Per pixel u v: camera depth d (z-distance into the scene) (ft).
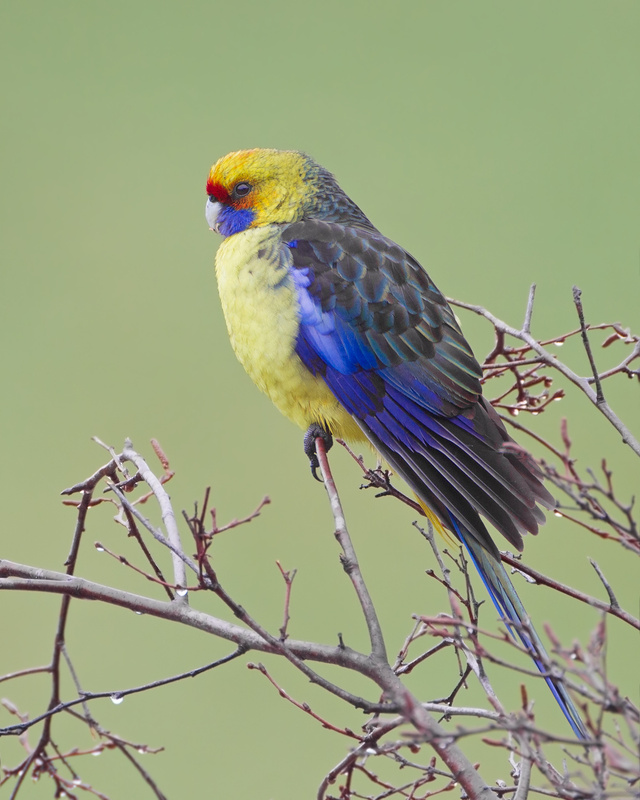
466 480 25.63
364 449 29.94
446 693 34.27
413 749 18.06
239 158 30.89
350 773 19.90
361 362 27.61
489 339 44.70
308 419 29.01
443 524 24.88
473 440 26.14
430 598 38.14
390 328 27.58
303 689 36.55
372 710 17.48
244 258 29.30
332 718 35.86
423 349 27.37
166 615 19.76
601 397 21.24
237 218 30.78
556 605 37.42
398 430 27.14
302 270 28.48
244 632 19.38
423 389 27.07
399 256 28.68
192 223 52.39
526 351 26.89
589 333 44.19
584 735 19.38
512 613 23.30
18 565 20.79
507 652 34.24
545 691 33.45
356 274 28.14
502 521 24.52
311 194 30.96
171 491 42.52
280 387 28.73
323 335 27.94
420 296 28.02
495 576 23.89
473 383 26.94
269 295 28.50
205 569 18.26
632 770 14.84
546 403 25.96
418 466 26.32
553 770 18.02
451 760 17.90
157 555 39.65
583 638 36.19
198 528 18.75
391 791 20.40
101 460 44.19
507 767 32.65
